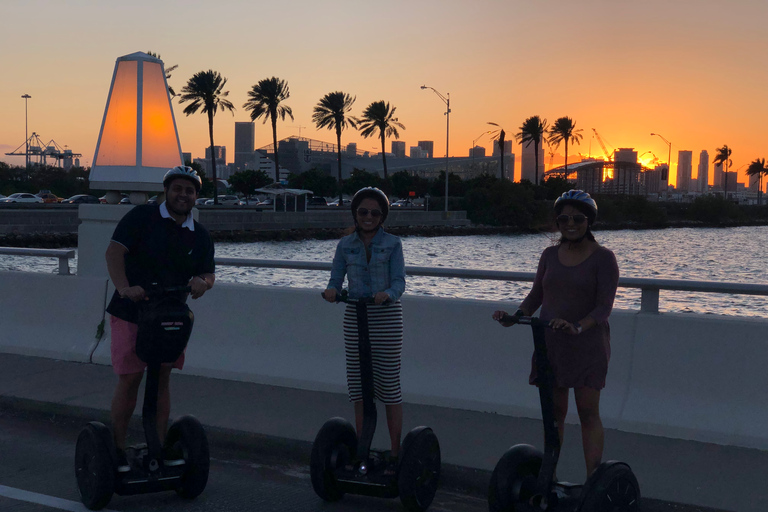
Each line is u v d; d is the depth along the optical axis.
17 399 6.04
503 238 73.12
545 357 3.50
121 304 4.09
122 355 4.10
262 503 4.20
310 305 6.48
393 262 4.11
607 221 110.12
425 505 4.03
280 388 6.38
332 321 6.37
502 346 5.63
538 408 5.43
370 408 4.01
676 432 4.92
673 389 5.02
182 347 3.91
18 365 7.20
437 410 5.64
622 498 3.44
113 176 7.55
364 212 4.06
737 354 4.84
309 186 108.19
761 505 3.81
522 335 5.56
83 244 7.64
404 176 116.12
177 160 7.84
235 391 6.28
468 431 5.11
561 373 3.73
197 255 4.16
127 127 7.62
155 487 4.05
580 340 3.69
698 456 4.55
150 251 4.03
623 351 5.20
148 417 4.04
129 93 7.67
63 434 5.58
